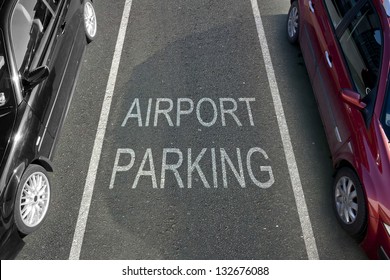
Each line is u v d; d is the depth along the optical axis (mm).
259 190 5812
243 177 5938
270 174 5977
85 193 5797
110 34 7859
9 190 4859
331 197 5766
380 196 4660
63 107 6219
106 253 5289
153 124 6523
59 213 5625
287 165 6082
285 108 6758
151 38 7785
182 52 7555
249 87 7035
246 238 5395
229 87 7023
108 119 6598
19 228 5039
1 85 5336
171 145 6266
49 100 5809
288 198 5750
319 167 6066
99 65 7348
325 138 6391
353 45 5574
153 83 7074
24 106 5312
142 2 8438
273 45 7703
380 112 4965
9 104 5277
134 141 6324
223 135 6391
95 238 5410
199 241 5367
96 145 6289
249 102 6820
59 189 5844
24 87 5387
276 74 7238
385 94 4996
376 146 4844
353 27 5656
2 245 4816
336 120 5656
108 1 8445
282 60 7461
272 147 6273
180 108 6719
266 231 5457
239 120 6582
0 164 4902
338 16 5996
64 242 5391
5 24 5484
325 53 6062
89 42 7699
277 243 5367
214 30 7930
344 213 5301
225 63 7387
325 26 6207
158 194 5762
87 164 6086
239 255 5266
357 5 5703
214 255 5262
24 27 5676
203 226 5480
